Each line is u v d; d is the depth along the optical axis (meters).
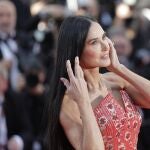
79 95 9.51
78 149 9.56
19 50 18.53
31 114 17.30
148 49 22.17
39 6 22.73
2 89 16.61
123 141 9.93
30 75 17.53
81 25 9.71
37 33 19.78
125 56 19.55
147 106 10.39
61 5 21.86
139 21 23.06
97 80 10.12
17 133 16.62
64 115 9.75
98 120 9.86
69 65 9.60
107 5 23.22
